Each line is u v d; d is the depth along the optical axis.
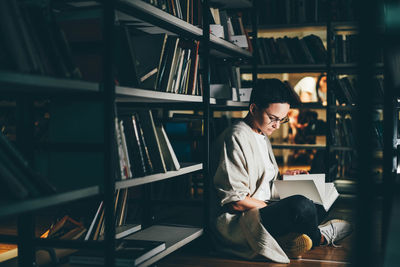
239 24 3.47
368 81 0.88
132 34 2.43
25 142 1.73
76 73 1.49
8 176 1.19
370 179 0.88
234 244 2.37
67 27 1.68
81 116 1.64
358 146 0.89
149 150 2.03
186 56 2.36
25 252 1.70
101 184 1.60
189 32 2.46
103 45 1.60
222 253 2.42
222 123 3.77
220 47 3.09
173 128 3.69
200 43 2.91
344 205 3.88
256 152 2.35
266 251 2.23
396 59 1.71
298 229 2.24
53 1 1.77
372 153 0.88
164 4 2.17
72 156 1.66
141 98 2.00
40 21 1.38
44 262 2.01
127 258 1.75
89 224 1.87
